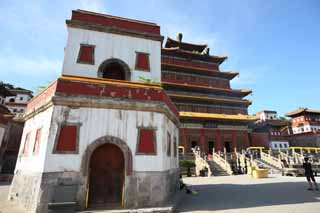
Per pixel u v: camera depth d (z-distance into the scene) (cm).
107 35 1399
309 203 1010
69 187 816
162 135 1024
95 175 907
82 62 1285
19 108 5156
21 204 979
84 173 862
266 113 6750
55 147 858
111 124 953
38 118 1073
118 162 952
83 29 1355
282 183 1770
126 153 936
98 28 1383
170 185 1117
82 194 838
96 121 937
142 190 910
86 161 878
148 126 1011
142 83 1104
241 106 4697
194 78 4731
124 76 1373
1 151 2769
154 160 972
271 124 5541
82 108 936
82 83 962
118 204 892
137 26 1499
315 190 1393
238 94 4800
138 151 958
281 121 5681
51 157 844
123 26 1454
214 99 4372
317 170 2769
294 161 3095
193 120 4128
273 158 3138
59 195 795
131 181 908
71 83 946
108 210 815
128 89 1027
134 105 997
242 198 1147
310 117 5978
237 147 4231
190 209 912
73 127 902
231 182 1886
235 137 4294
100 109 959
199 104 4425
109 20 1434
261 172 2261
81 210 815
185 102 4338
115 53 1378
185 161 2684
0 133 2752
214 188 1538
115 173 934
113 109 977
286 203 1015
